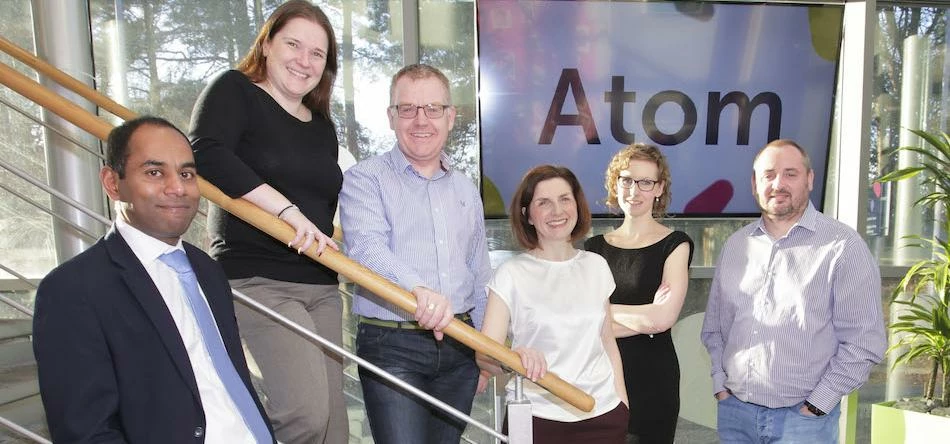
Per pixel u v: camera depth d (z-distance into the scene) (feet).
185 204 3.57
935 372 8.95
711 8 9.39
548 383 4.50
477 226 5.53
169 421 3.32
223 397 3.74
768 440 6.06
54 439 3.14
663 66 9.44
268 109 5.02
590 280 5.43
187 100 9.33
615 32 9.30
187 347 3.67
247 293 5.02
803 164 5.99
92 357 3.17
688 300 9.86
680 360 9.87
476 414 9.52
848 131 9.57
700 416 9.89
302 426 4.84
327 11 9.34
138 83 9.23
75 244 8.08
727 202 9.72
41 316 3.19
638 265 6.35
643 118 9.48
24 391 5.87
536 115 9.30
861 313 5.72
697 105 9.53
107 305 3.27
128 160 3.47
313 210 5.26
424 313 4.31
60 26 7.92
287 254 5.10
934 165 10.34
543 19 9.18
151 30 9.22
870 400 10.36
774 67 9.56
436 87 4.99
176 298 3.71
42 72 6.14
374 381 5.11
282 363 4.92
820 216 6.08
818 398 5.75
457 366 5.33
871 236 10.46
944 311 8.62
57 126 7.98
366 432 9.55
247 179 4.33
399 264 4.73
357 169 5.18
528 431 4.45
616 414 5.24
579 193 5.57
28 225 9.27
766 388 5.98
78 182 8.05
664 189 6.80
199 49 9.32
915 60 10.32
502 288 5.26
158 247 3.63
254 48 5.15
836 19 9.50
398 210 5.08
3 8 9.13
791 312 5.92
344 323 9.43
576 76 9.30
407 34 8.98
